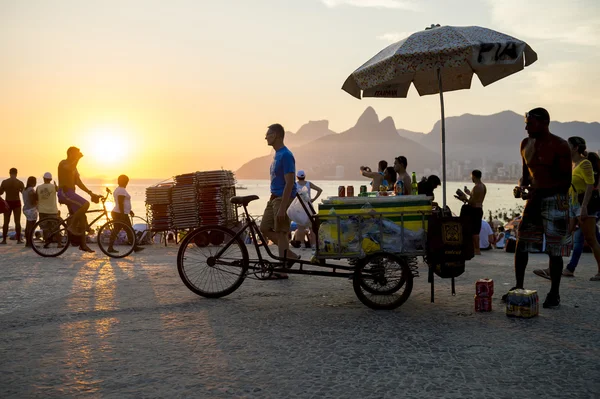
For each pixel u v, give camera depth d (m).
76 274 9.09
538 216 6.11
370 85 6.73
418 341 4.83
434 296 6.91
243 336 5.04
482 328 5.27
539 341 4.80
